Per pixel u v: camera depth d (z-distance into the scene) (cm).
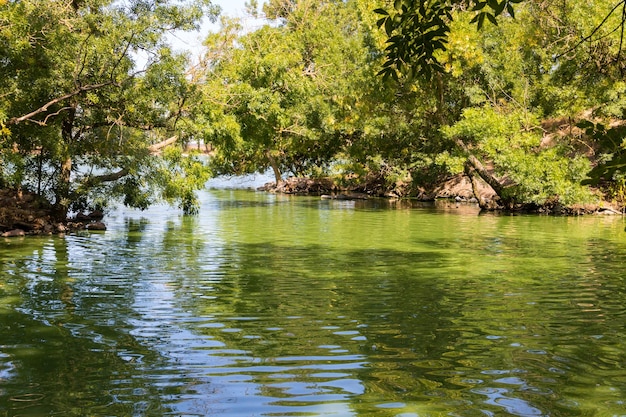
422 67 698
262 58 3086
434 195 4000
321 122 4272
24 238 1986
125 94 2166
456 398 657
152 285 1252
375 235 2114
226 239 1989
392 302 1113
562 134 3350
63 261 1541
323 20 4769
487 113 2962
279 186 4759
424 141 3759
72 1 2125
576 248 1811
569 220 2659
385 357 799
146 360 782
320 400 650
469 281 1309
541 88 3200
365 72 3359
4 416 610
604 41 2823
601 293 1193
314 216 2806
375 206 3384
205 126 2591
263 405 637
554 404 643
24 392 674
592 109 3209
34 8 1917
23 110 2105
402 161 4156
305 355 805
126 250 1734
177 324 957
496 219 2689
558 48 3030
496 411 623
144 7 2170
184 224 2445
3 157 2030
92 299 1123
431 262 1559
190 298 1138
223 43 2827
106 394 668
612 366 766
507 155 2931
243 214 2881
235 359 788
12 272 1384
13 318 987
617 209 2947
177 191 2588
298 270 1436
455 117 3475
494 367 761
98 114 2336
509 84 3344
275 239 1997
